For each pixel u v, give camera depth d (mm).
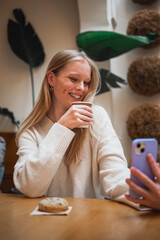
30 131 1314
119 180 1034
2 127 3281
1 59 3316
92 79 1359
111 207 887
